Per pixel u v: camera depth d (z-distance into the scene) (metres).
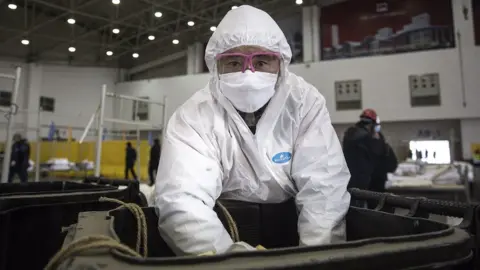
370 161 2.28
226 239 0.65
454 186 2.72
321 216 0.75
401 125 9.28
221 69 0.85
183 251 0.61
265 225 0.86
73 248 0.37
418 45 9.11
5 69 10.88
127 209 0.67
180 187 0.66
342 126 9.56
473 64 8.55
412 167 3.28
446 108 8.70
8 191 1.36
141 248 0.67
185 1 9.53
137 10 9.86
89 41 11.73
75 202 1.01
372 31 9.48
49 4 8.73
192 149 0.74
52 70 11.77
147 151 8.06
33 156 8.76
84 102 12.20
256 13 0.85
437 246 0.39
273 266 0.31
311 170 0.80
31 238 0.92
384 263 0.35
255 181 0.84
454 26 8.78
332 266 0.33
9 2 9.80
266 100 0.84
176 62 12.34
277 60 0.86
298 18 10.28
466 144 8.60
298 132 0.88
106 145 8.34
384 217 0.66
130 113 12.08
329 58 9.84
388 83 9.12
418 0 9.13
